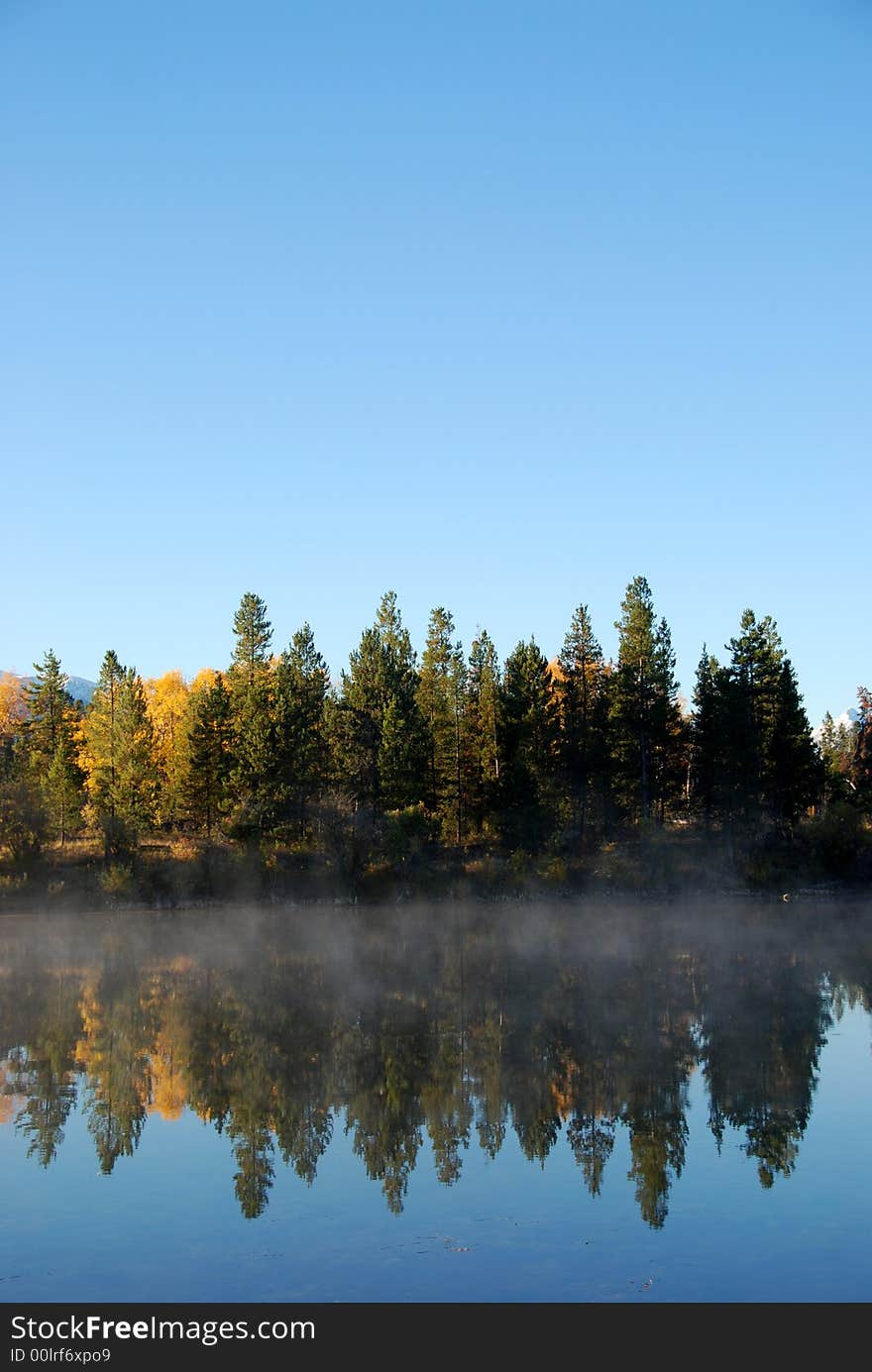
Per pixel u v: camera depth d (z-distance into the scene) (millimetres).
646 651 86250
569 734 88750
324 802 77562
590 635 92000
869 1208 15641
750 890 75312
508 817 81562
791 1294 13031
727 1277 13500
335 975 41250
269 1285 13453
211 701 82562
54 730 95312
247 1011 33125
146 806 86375
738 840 82688
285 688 84312
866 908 68188
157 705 119062
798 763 85812
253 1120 20688
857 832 79000
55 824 80375
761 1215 15414
